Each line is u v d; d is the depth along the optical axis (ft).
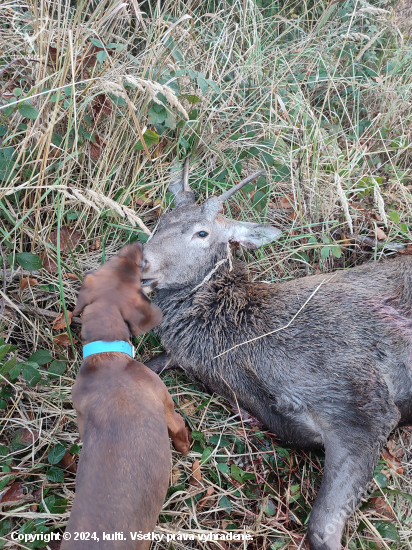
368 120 5.23
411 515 3.36
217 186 4.43
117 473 2.23
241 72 4.61
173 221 3.68
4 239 3.42
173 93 2.92
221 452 3.43
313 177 4.32
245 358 3.43
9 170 3.50
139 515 2.23
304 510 3.20
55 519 2.84
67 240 3.86
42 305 3.69
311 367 3.31
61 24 4.04
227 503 3.14
